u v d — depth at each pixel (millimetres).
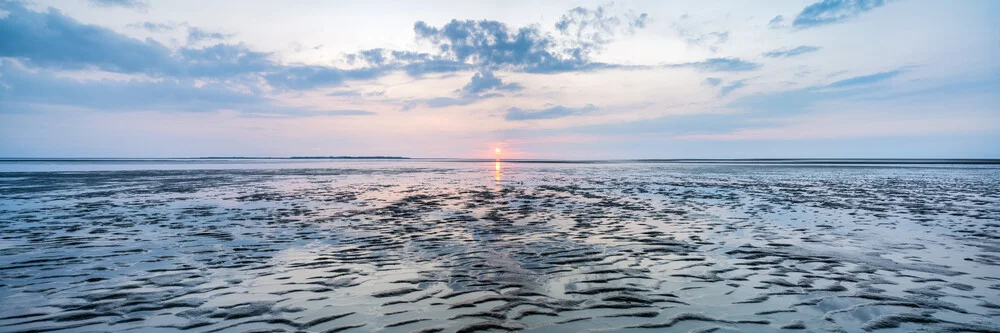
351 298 5297
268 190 22016
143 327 4449
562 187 24125
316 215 12750
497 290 5594
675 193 20094
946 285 5719
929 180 30078
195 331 4344
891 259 7188
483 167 71938
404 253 7766
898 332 4273
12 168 55781
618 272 6438
